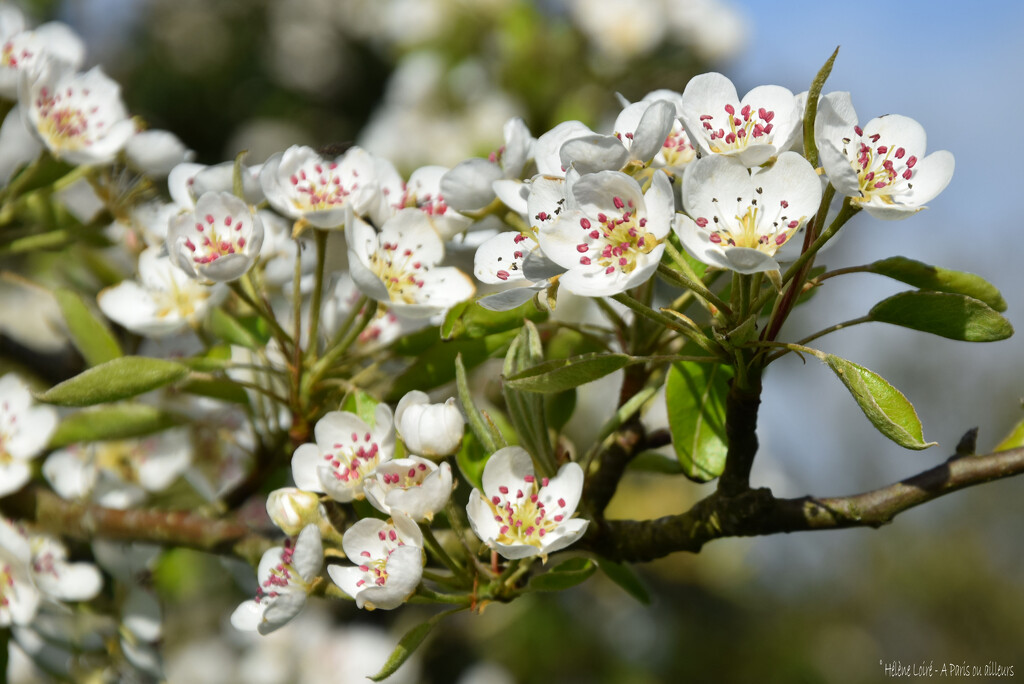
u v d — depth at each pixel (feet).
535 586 1.99
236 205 2.08
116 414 2.28
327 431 2.06
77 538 2.31
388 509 1.97
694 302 2.16
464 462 2.12
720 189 1.90
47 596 2.28
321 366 2.14
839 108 1.91
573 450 2.20
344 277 2.29
